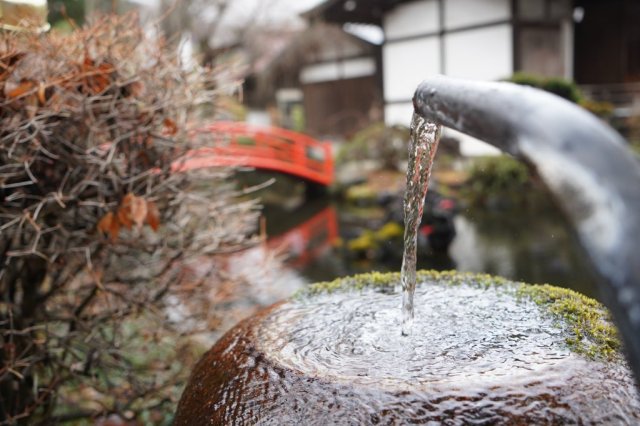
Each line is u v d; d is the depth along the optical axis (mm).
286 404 1134
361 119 16469
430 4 13398
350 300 1734
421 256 7594
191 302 2578
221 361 1371
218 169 2566
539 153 618
